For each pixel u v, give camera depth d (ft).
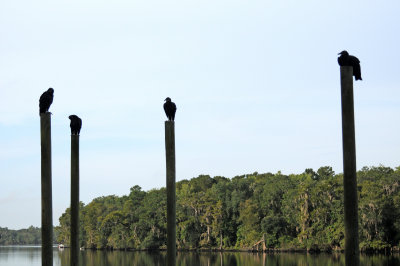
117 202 562.66
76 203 69.41
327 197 344.90
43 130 57.57
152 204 453.58
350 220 47.21
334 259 289.74
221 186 429.38
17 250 623.36
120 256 378.12
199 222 420.77
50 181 57.52
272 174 504.84
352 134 47.75
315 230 349.00
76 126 69.51
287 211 375.04
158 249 453.99
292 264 259.60
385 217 302.25
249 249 388.57
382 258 271.69
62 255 412.57
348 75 48.14
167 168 58.95
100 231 502.79
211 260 307.58
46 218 57.11
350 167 47.50
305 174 436.76
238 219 402.93
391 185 315.78
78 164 69.51
